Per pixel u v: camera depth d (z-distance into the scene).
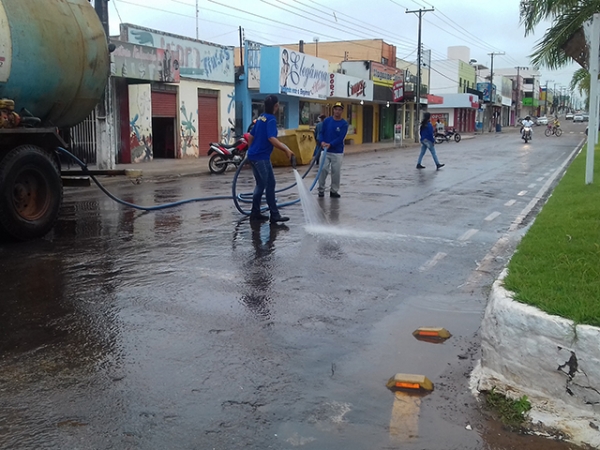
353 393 3.74
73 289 5.79
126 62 19.19
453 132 42.56
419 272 6.45
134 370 4.04
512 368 3.58
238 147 18.58
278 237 8.20
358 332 4.73
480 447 3.16
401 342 4.55
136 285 5.92
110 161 16.77
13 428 3.33
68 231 8.65
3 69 7.62
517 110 105.69
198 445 3.18
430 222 9.42
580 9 10.52
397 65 51.78
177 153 24.12
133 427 3.34
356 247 7.59
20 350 4.36
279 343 4.50
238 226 9.02
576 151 29.86
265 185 9.20
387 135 47.44
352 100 38.88
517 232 8.67
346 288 5.86
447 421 3.41
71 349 4.38
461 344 4.52
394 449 3.14
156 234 8.41
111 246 7.64
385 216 9.94
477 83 78.00
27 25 7.87
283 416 3.47
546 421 3.33
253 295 5.61
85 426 3.35
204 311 5.17
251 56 28.53
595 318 3.36
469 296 5.65
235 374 3.98
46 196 8.23
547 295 3.75
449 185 14.70
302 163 22.05
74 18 8.78
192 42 24.42
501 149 32.19
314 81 32.59
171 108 23.69
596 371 3.23
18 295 5.61
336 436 3.26
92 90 9.28
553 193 10.73
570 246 5.48
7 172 7.54
